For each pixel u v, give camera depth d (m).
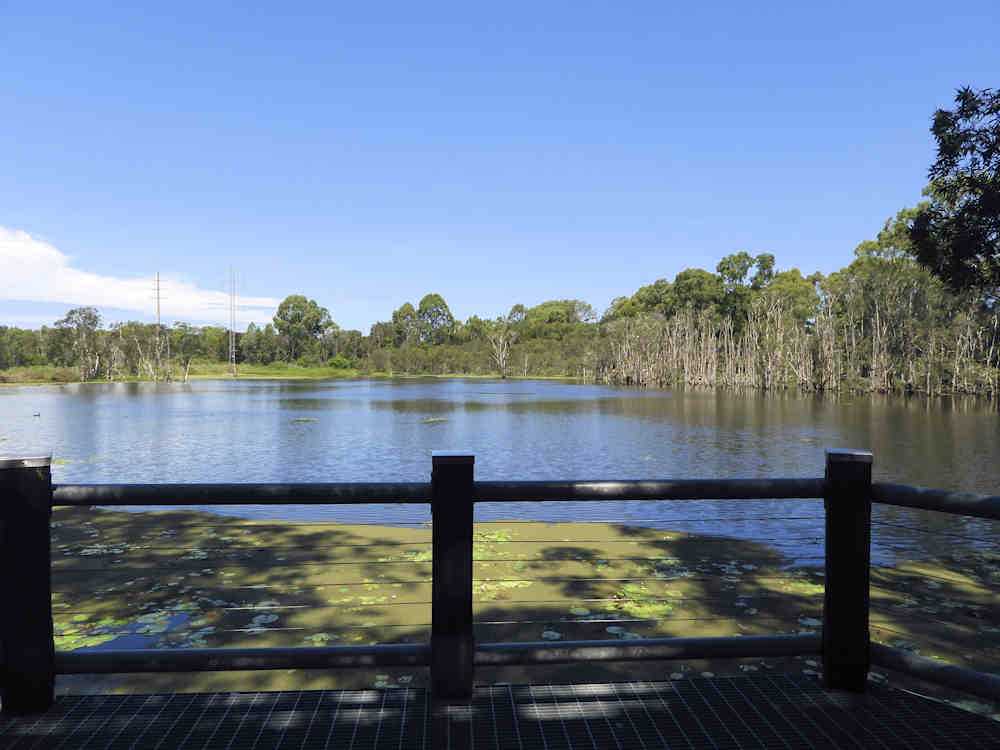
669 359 78.75
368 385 77.00
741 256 93.75
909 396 48.44
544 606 4.70
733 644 1.86
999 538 7.23
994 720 1.75
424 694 1.89
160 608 4.63
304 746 1.62
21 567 1.75
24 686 1.76
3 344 100.06
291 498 1.75
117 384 80.50
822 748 1.61
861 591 1.87
